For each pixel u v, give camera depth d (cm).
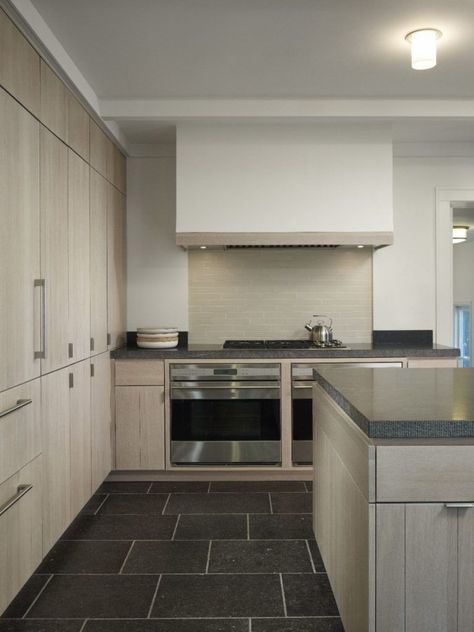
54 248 281
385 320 468
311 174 407
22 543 235
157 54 299
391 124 404
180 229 407
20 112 239
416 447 158
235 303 464
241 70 323
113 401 397
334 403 229
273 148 407
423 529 158
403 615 159
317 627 219
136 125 400
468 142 459
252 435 396
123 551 287
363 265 468
